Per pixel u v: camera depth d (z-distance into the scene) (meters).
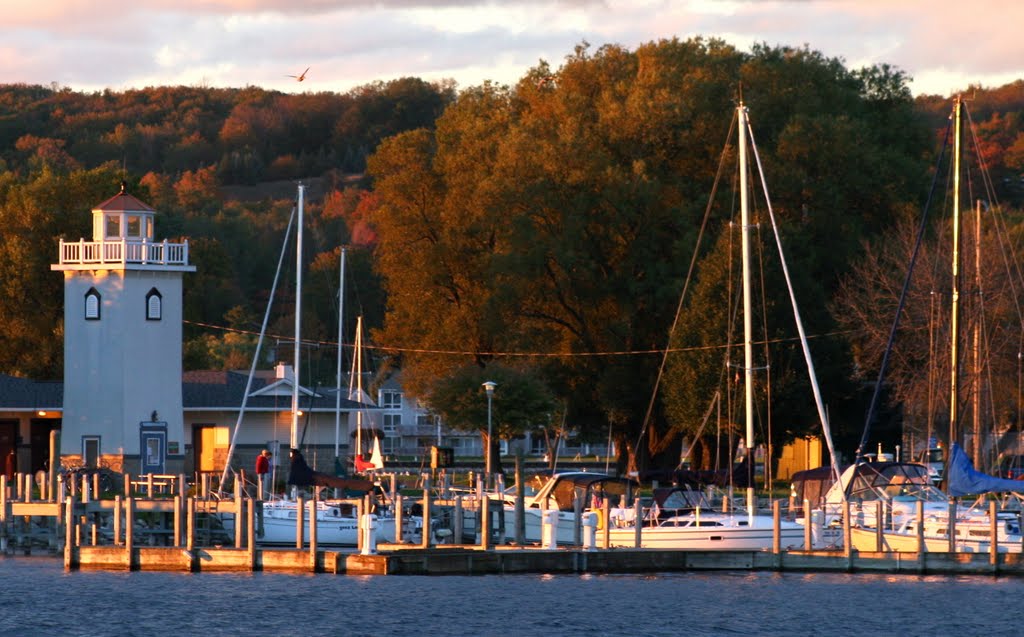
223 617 155.25
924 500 190.25
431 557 177.25
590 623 152.50
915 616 155.38
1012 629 149.62
